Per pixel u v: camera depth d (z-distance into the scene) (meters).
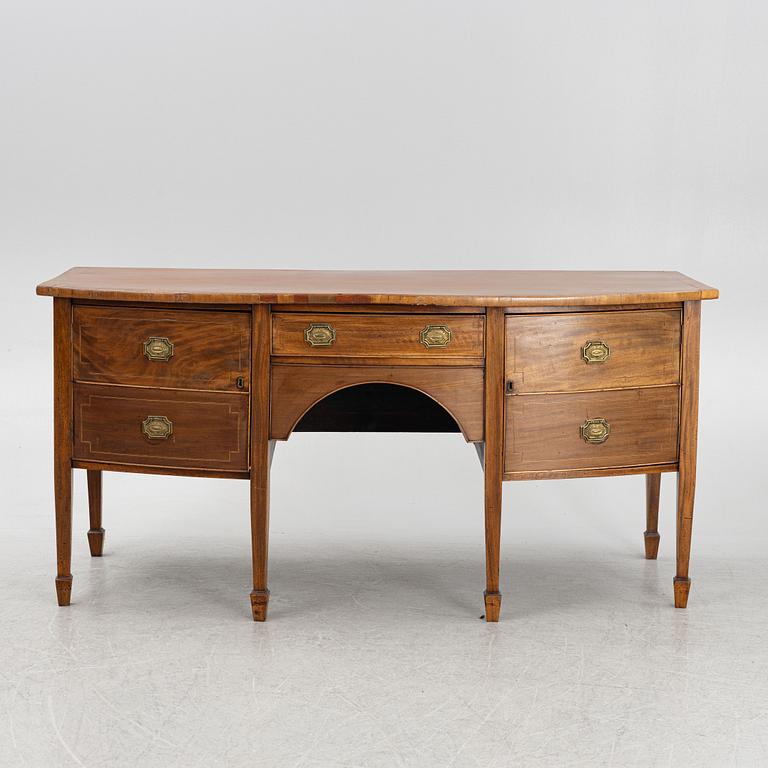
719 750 2.86
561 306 3.46
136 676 3.23
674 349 3.58
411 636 3.52
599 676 3.25
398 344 3.47
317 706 3.06
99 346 3.56
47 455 5.27
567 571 4.13
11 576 3.98
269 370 3.49
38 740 2.89
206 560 4.20
